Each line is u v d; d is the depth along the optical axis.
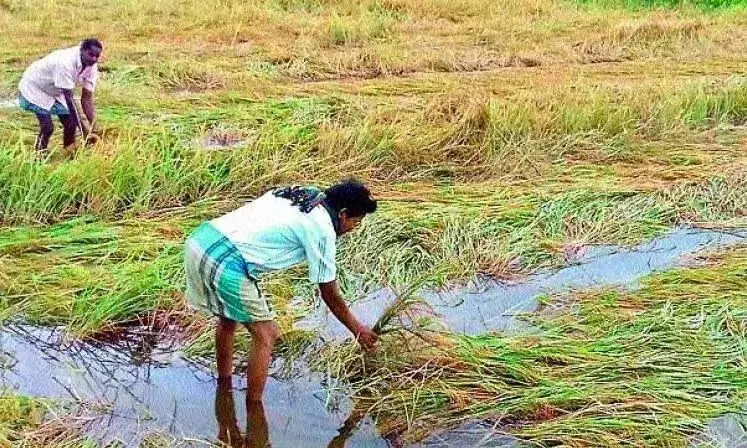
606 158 8.87
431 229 6.88
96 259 6.27
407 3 16.33
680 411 4.68
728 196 7.92
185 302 5.75
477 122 8.80
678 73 12.97
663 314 5.64
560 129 9.17
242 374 5.23
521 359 5.09
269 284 6.03
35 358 5.30
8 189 7.02
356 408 4.95
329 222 4.49
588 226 7.26
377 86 11.42
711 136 9.73
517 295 6.26
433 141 8.53
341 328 5.69
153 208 7.33
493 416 4.73
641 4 18.58
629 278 6.52
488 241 6.84
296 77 11.98
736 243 7.11
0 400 4.64
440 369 4.98
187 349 5.41
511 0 17.16
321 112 9.74
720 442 4.50
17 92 10.52
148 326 5.62
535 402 4.74
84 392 5.00
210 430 4.75
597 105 9.63
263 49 12.93
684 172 8.46
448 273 6.41
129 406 4.90
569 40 14.71
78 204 7.17
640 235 7.20
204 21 14.45
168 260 6.11
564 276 6.56
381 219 6.95
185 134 9.02
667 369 5.03
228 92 10.80
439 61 12.96
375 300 6.06
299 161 8.12
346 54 12.74
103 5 15.45
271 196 4.70
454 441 4.63
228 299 4.52
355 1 16.31
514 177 8.30
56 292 5.81
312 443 4.68
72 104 7.87
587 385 4.88
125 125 8.83
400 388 4.95
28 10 14.67
